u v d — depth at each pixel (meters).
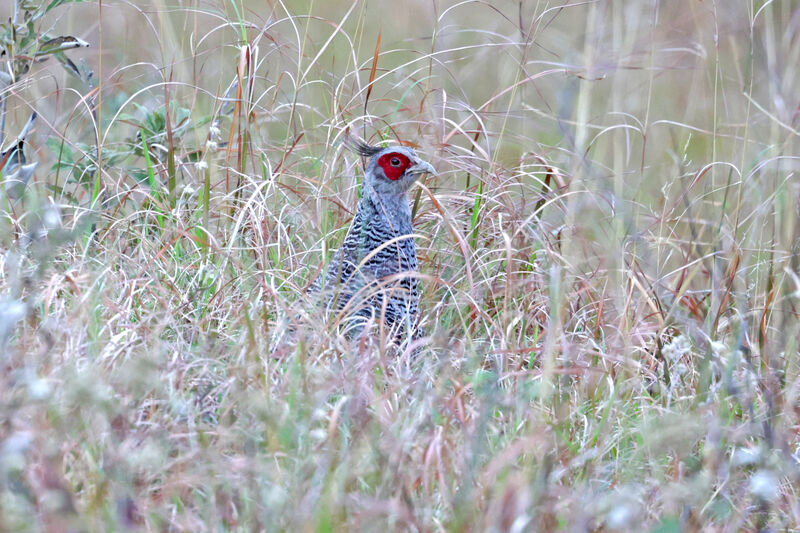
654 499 7.22
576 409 8.28
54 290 8.12
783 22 14.95
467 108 12.06
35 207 9.27
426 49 16.88
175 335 8.77
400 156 9.78
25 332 7.66
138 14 15.37
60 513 5.76
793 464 8.05
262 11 18.98
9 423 6.48
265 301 9.38
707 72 13.84
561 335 9.15
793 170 11.70
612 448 8.05
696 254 11.39
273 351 8.36
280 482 6.61
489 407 7.35
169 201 11.15
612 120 14.81
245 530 6.32
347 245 9.88
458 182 13.70
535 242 11.21
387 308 9.46
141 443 6.78
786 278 10.49
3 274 8.65
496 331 9.67
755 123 12.88
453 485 6.96
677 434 7.42
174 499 6.64
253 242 10.68
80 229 8.96
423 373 8.32
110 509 6.14
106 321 8.44
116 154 11.55
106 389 6.95
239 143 11.49
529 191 12.65
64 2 11.23
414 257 10.12
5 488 5.89
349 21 19.84
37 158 12.23
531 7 17.84
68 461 6.57
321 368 7.97
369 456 6.86
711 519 7.24
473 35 19.16
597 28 12.47
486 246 11.34
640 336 9.80
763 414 8.40
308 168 12.72
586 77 11.55
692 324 9.46
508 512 6.30
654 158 15.43
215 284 9.55
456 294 10.48
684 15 14.66
